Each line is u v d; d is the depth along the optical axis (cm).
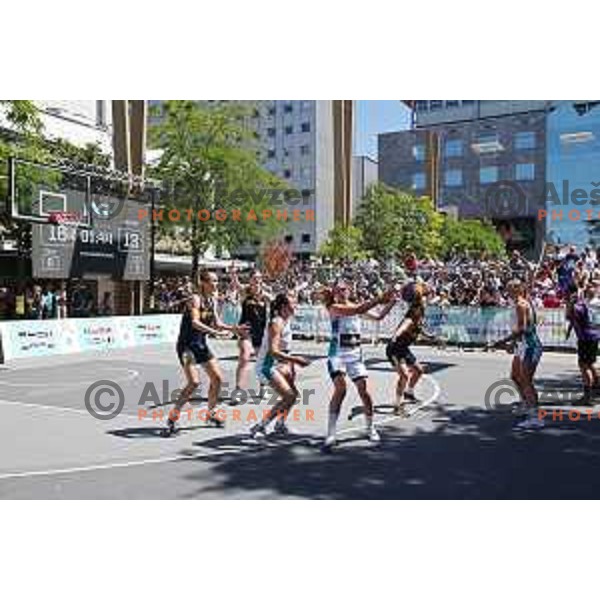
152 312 2384
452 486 583
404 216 4638
